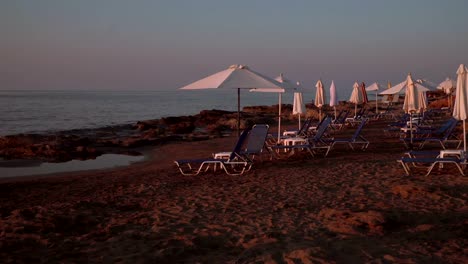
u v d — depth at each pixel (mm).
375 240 4617
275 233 4992
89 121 30812
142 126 23891
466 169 8430
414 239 4602
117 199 7230
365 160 10047
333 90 20391
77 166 12125
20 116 35062
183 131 22641
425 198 6312
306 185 7641
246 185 7906
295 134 14477
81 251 4555
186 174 9453
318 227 5191
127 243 4797
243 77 9875
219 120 27391
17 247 4680
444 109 27562
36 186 9102
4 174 10883
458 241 4461
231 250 4566
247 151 9656
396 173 8289
